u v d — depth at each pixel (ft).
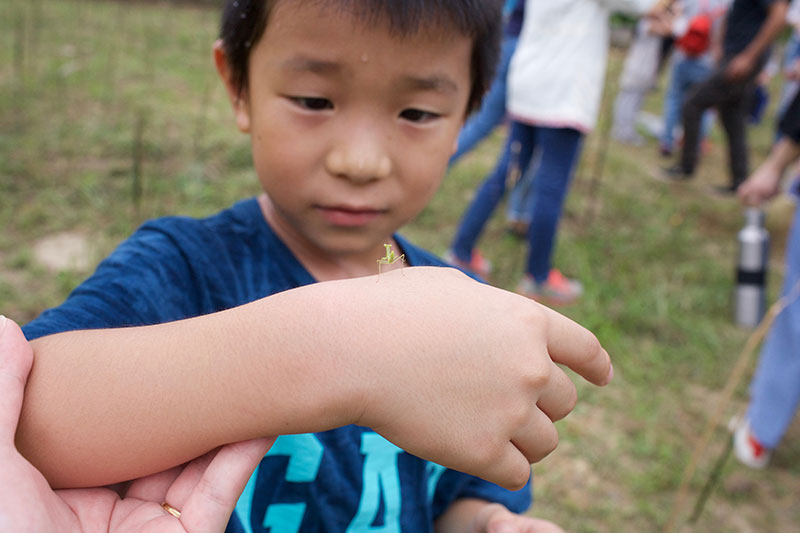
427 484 3.46
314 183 3.02
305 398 1.98
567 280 12.64
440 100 3.05
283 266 3.32
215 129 16.11
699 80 20.83
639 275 13.23
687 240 15.44
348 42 2.77
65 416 1.98
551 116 10.93
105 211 11.39
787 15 16.83
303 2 2.74
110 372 2.03
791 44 20.18
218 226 3.29
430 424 2.04
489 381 2.07
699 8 20.62
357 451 3.18
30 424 1.97
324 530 3.07
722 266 14.26
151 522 1.94
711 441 9.14
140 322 2.71
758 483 8.57
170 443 1.99
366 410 2.02
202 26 27.96
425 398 2.03
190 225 3.21
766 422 8.61
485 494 3.65
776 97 35.78
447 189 15.79
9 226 10.72
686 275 13.61
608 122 20.22
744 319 12.19
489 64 3.42
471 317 2.12
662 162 21.59
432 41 2.88
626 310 11.80
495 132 22.13
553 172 11.30
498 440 2.07
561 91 10.94
